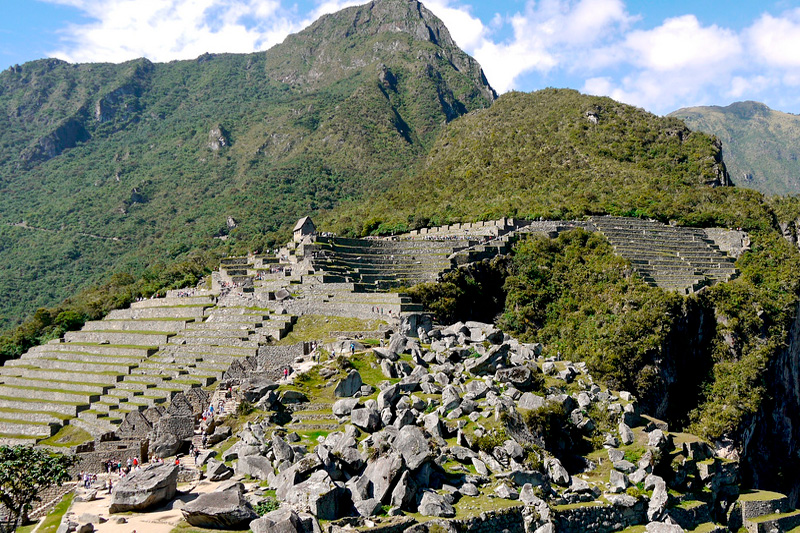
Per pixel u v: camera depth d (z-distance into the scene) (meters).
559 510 55.69
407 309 98.62
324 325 100.94
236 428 69.81
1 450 68.25
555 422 65.88
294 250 145.50
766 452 120.94
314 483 49.03
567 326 127.88
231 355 96.19
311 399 72.31
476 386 68.19
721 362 125.94
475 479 55.97
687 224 175.75
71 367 112.00
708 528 67.12
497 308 133.75
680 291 132.00
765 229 168.88
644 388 113.69
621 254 145.25
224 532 47.03
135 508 52.31
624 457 66.88
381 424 61.88
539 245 144.25
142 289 189.75
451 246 144.62
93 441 81.44
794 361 136.12
